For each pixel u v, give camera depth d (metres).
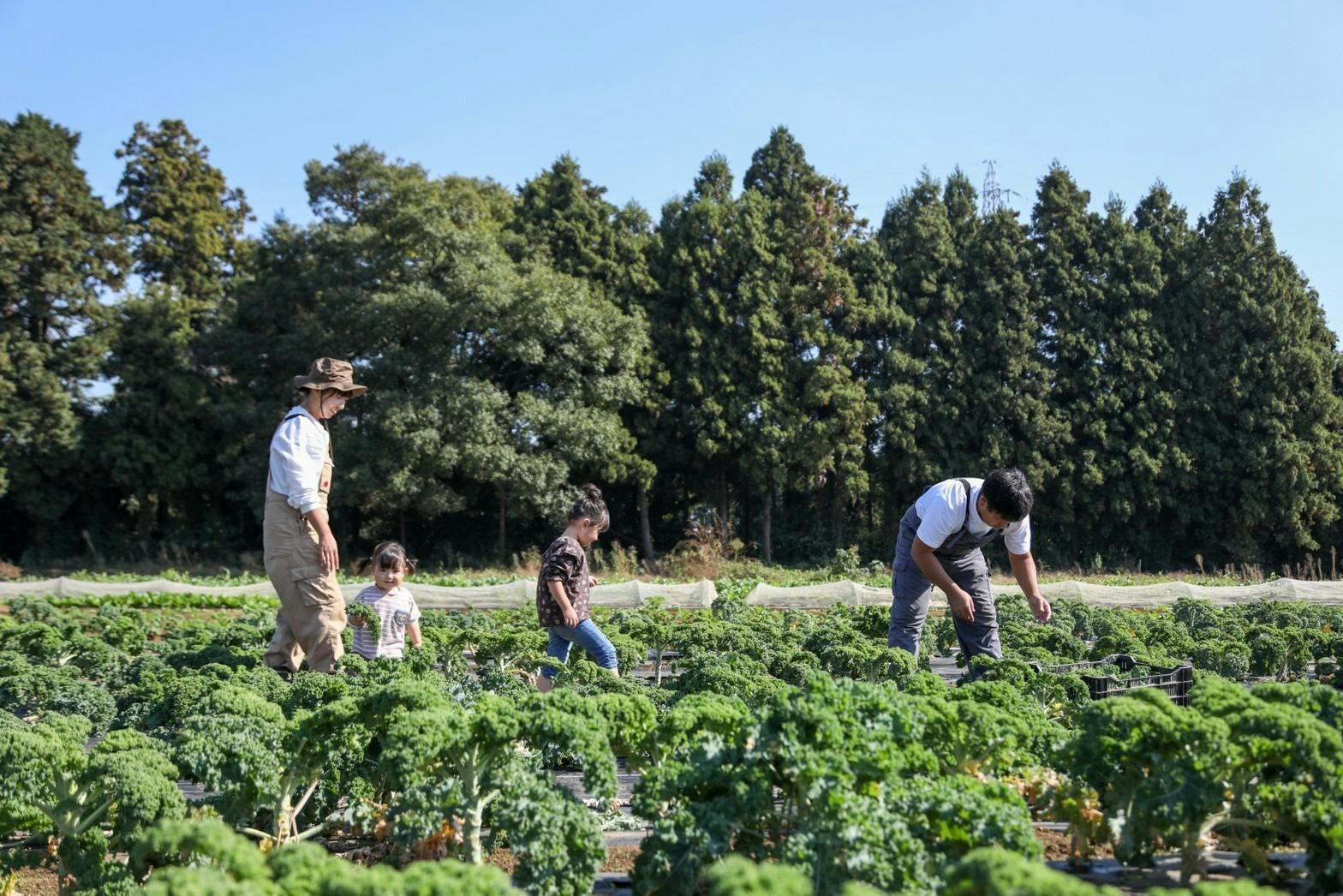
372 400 36.47
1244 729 4.29
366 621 9.37
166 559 38.06
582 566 9.21
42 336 37.69
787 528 43.56
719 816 4.02
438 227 36.28
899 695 4.64
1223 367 39.59
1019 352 40.22
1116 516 39.91
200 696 7.44
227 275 47.41
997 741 4.86
